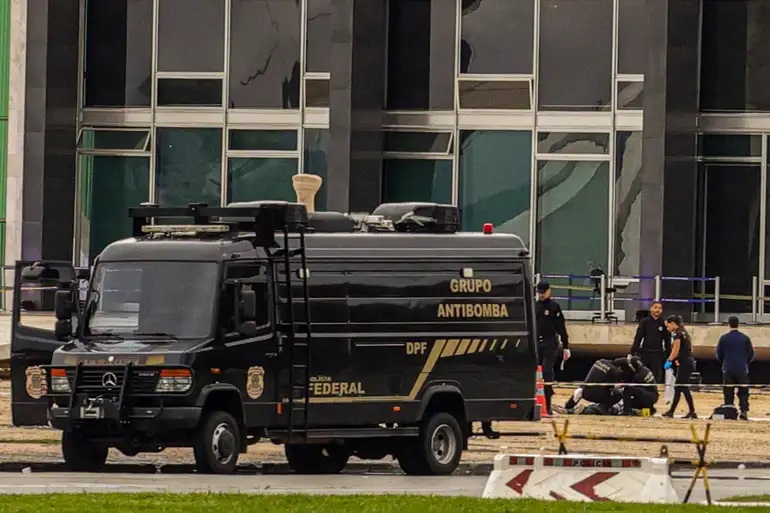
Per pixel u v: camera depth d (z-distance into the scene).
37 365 60.66
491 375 61.66
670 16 104.69
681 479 58.97
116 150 112.06
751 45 108.19
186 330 55.75
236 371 55.81
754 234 107.69
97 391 55.12
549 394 83.88
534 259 109.81
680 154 104.75
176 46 112.31
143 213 59.53
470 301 61.31
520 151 110.12
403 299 60.09
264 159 111.75
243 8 112.00
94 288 57.12
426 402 60.19
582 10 109.69
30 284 70.81
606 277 107.81
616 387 83.62
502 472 45.91
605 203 109.31
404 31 111.06
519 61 110.31
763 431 78.44
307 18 111.38
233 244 56.88
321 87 111.25
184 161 112.06
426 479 57.03
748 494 51.72
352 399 58.88
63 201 110.12
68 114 110.56
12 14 111.12
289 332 57.50
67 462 57.94
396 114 110.75
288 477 55.69
